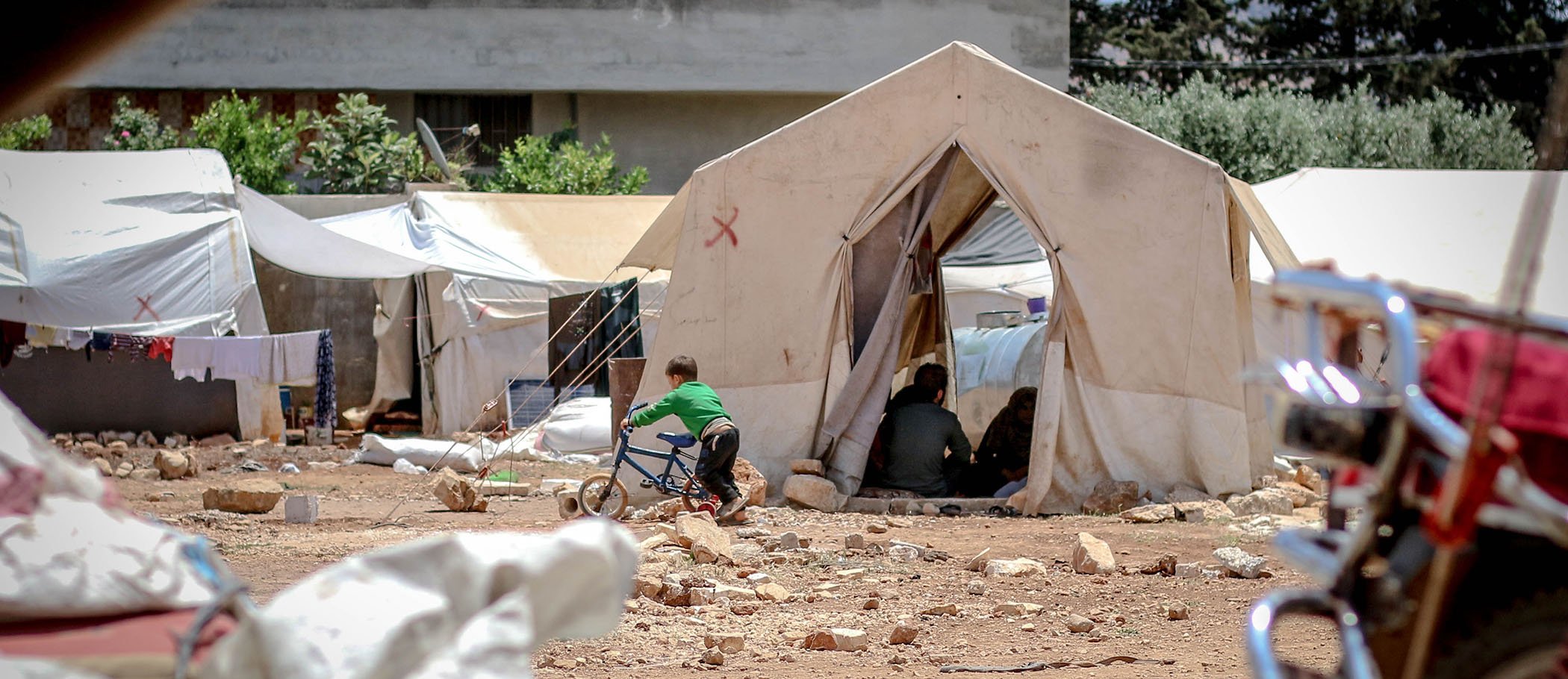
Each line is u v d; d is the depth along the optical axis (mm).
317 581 2395
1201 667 6973
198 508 15328
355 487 18984
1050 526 14070
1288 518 14312
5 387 24516
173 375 25141
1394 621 3229
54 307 24438
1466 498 2979
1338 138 44188
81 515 2514
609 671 6996
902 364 20656
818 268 16125
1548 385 3301
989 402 20625
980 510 15570
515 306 26656
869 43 39156
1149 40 55750
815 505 15422
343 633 2295
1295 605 3283
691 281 16078
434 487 15797
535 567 2424
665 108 40188
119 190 26047
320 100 39688
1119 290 15648
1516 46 54250
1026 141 15867
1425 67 53781
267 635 2299
